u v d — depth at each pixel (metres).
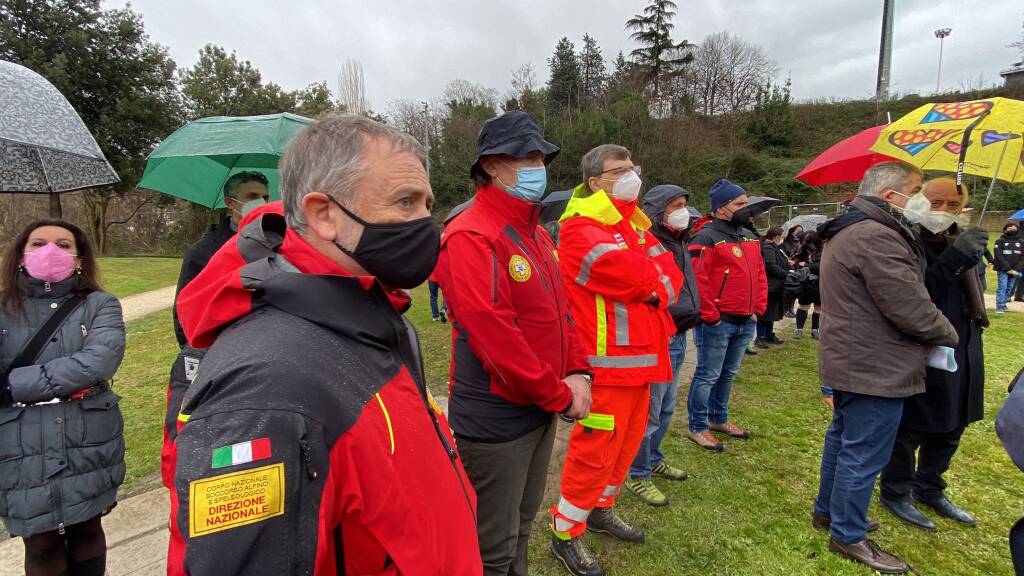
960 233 2.48
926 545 2.52
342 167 0.86
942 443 2.71
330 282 0.85
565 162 22.05
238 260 0.95
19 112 1.72
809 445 3.58
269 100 22.39
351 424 0.76
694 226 4.32
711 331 3.46
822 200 25.09
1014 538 1.49
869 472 2.26
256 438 0.69
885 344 2.12
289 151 0.91
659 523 2.68
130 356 6.26
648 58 36.53
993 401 4.36
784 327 7.56
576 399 1.80
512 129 1.70
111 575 2.29
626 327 2.16
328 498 0.73
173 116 18.25
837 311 2.23
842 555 2.41
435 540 0.85
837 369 2.23
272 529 0.68
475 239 1.66
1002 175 2.33
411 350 1.07
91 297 1.98
